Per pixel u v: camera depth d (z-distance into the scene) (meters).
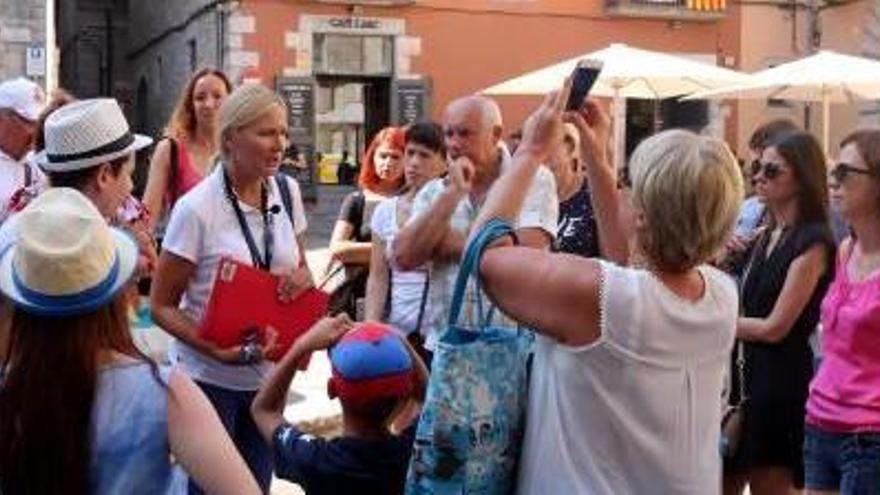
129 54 38.56
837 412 4.62
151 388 2.66
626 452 2.97
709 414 3.09
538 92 15.80
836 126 28.12
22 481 2.61
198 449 2.62
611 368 2.94
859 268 4.66
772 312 4.86
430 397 3.07
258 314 4.67
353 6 25.91
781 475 5.00
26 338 2.63
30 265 2.57
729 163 3.03
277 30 25.67
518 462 3.12
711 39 28.23
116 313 2.70
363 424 3.53
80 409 2.61
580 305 2.94
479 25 26.84
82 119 4.30
